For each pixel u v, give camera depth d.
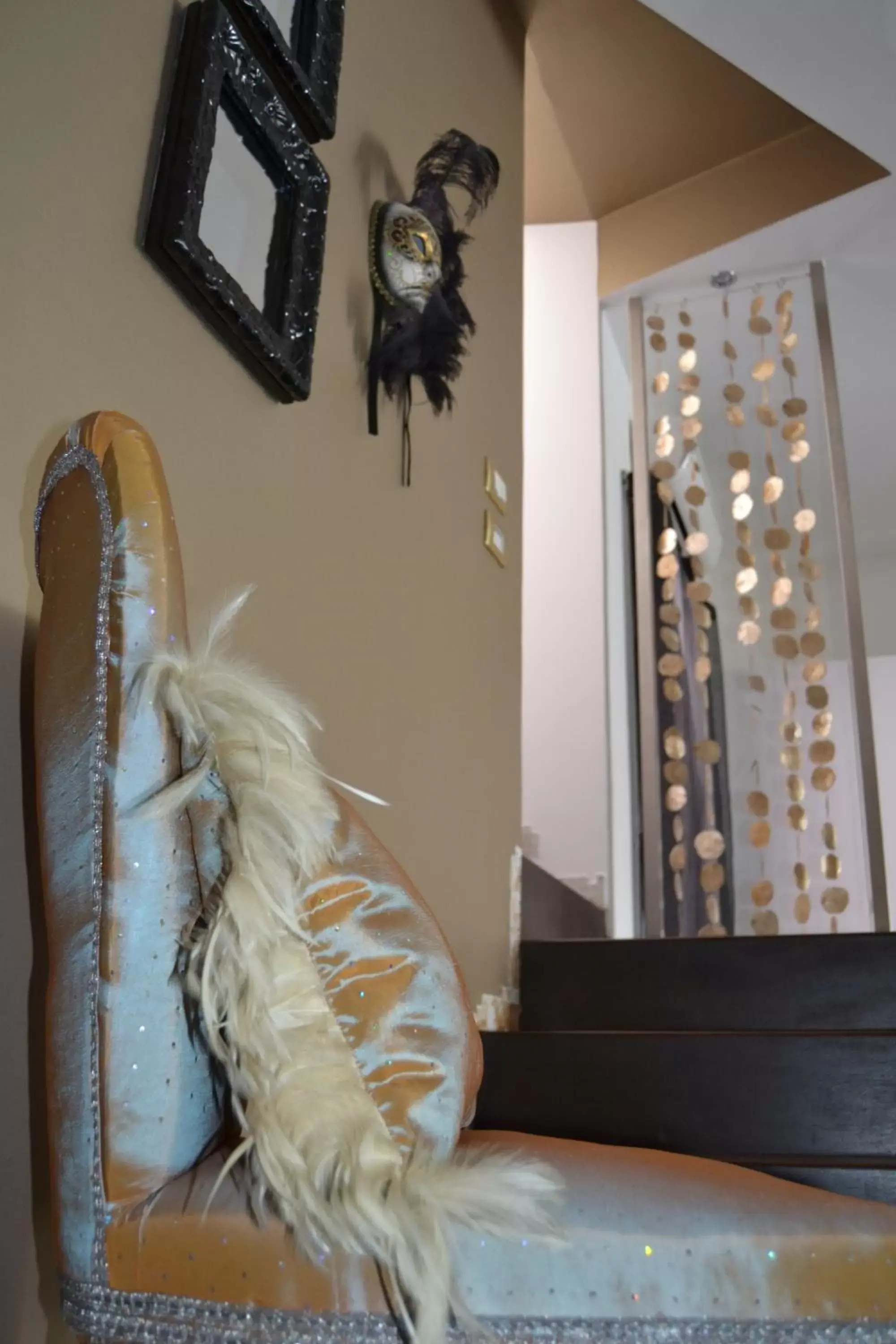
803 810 2.96
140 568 0.75
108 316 1.14
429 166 2.06
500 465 2.53
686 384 3.40
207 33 1.31
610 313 3.81
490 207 2.64
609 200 3.75
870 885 2.86
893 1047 1.43
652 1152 0.83
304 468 1.57
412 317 1.86
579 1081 1.52
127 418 0.82
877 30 2.54
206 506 1.30
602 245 3.79
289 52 1.49
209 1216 0.66
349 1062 0.71
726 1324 0.64
